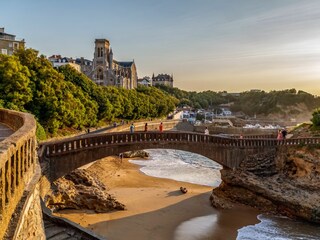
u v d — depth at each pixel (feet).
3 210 30.63
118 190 158.71
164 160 272.10
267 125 577.43
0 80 176.86
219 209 138.21
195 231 112.88
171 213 129.08
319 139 172.35
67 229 68.03
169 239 104.88
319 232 118.42
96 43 563.07
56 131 209.67
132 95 441.68
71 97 229.25
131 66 646.33
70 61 549.95
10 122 88.63
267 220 129.08
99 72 566.36
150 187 168.86
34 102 193.88
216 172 221.25
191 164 255.09
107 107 314.96
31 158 51.11
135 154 277.23
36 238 45.39
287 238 111.75
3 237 30.55
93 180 135.44
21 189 40.93
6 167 32.68
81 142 109.91
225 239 108.17
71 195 114.62
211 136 147.43
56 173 103.45
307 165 156.46
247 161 160.45
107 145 115.85
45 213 70.54
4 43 311.47
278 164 164.55
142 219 119.65
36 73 205.46
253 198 143.43
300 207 130.21
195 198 151.43
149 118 496.23
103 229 106.22
